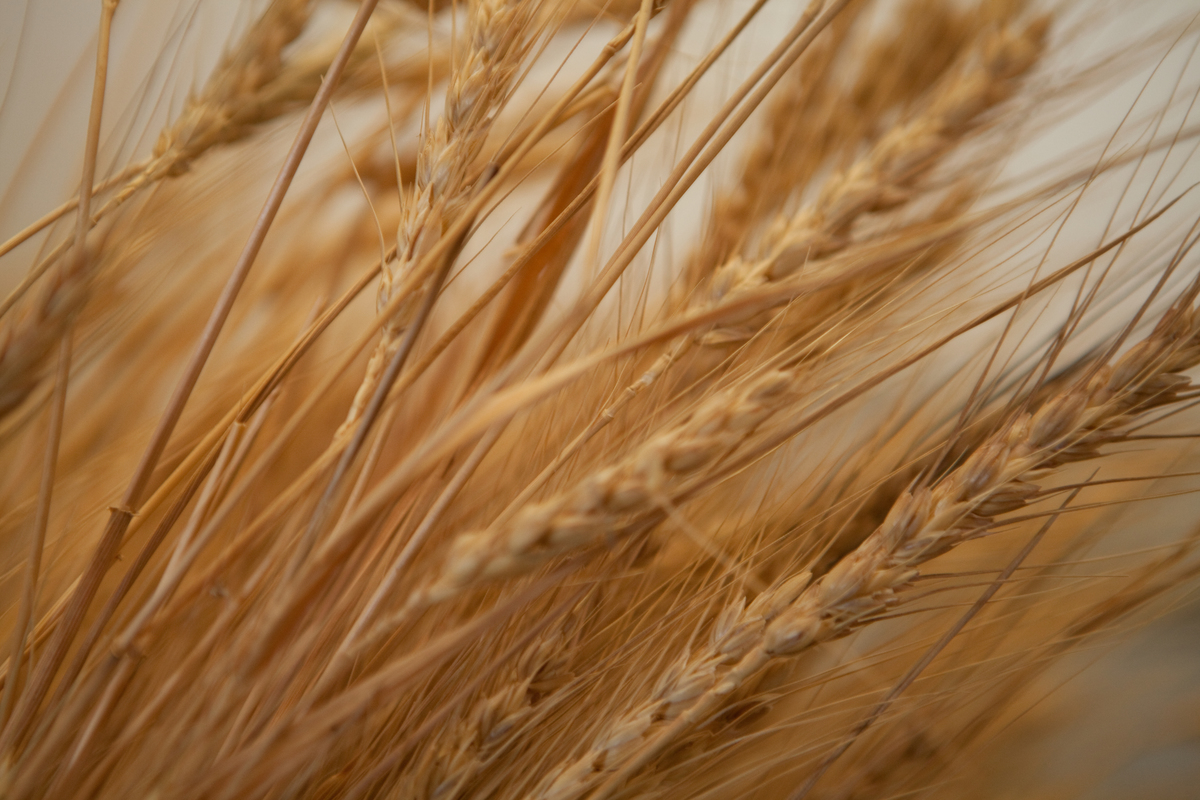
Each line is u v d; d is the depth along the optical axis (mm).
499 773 478
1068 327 460
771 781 524
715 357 505
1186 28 453
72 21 606
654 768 478
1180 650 700
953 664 547
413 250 457
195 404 586
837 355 492
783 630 446
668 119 543
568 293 537
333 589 434
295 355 468
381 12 566
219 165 588
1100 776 671
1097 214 510
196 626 484
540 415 521
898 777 546
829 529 523
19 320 417
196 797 409
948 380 528
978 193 491
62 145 573
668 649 495
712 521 526
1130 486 604
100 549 449
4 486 554
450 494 442
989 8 444
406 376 453
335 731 415
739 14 542
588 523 398
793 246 461
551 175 625
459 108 455
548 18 471
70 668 445
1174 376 443
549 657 471
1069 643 556
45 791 436
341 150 619
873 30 523
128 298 547
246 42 513
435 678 484
